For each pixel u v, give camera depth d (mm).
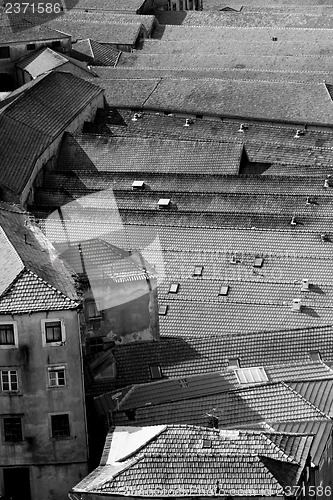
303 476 124750
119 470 123812
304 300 173625
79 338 137250
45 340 137000
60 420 138875
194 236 186875
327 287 175875
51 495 140250
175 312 172875
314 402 142625
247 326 170375
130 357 151500
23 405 138250
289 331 154750
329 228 194000
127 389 146000
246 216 197000
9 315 135875
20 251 145000
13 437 139250
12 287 137375
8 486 140375
